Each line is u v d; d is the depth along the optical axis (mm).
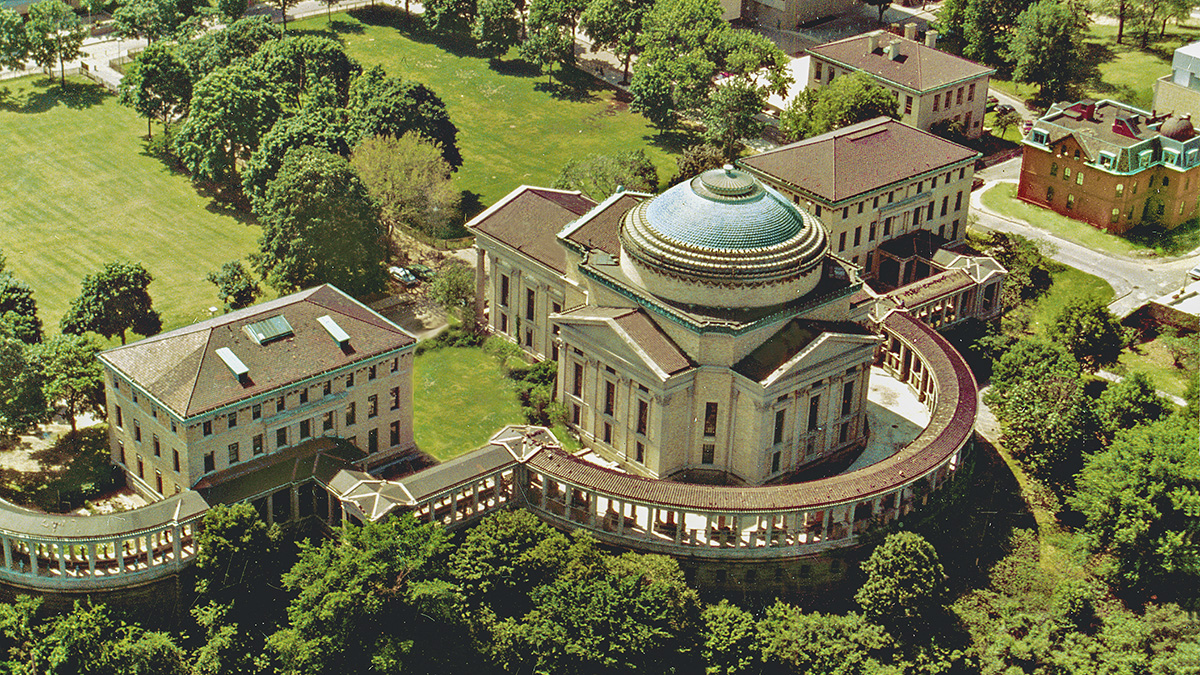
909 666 158625
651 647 157375
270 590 164625
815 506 169000
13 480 186000
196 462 170250
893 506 178500
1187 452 175875
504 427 189750
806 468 193875
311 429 181000
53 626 156125
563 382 199750
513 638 158375
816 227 197000
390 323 189125
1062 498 193000
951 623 165500
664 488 170875
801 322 188375
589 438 198500
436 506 176375
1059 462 192375
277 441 177875
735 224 186125
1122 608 171125
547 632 157250
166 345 176000
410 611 158375
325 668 153750
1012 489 196125
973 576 175500
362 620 155750
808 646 159500
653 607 158375
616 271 196125
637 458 191125
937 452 180250
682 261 184625
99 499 183000
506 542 165250
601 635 157500
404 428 193000
